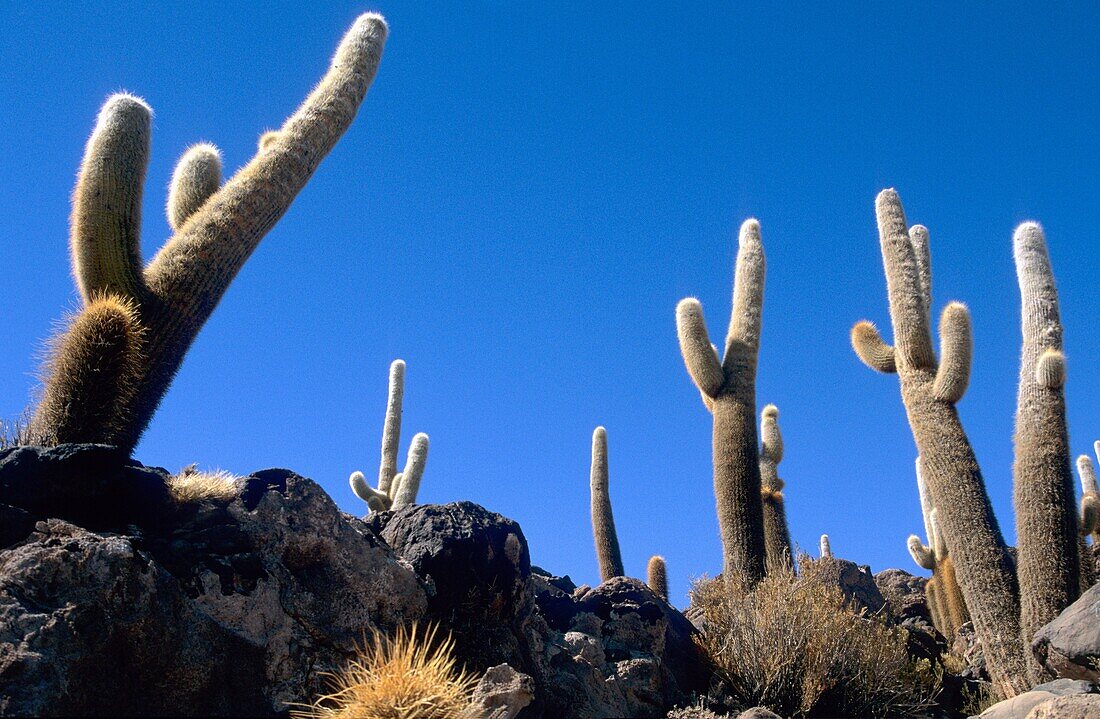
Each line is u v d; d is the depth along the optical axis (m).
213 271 8.64
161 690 6.14
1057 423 12.55
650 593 11.22
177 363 8.38
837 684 10.94
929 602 19.56
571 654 9.35
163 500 7.05
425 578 8.14
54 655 5.64
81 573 6.03
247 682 6.61
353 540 7.77
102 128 8.43
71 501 6.66
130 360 7.53
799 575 12.79
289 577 7.28
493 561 8.68
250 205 8.96
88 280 8.12
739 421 14.77
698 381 15.18
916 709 11.20
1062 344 13.06
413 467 16.05
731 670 11.02
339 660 7.15
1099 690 10.20
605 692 9.32
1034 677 11.64
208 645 6.48
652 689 9.96
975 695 12.98
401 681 6.16
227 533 7.13
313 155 9.59
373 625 7.47
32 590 5.86
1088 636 10.35
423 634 7.81
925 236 17.47
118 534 6.64
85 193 8.23
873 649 11.29
